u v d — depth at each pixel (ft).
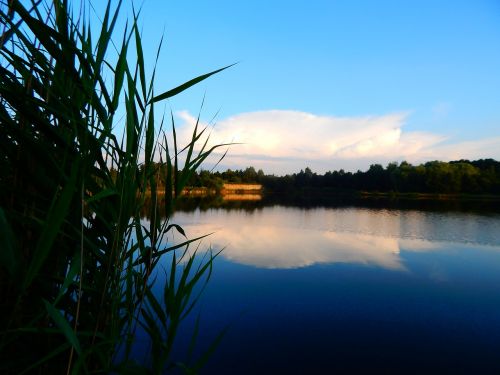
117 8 3.88
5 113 3.48
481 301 18.19
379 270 24.32
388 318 15.83
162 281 16.55
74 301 4.21
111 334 4.23
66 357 4.22
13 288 3.66
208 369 11.19
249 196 170.91
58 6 3.85
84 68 3.73
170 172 4.48
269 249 31.07
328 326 14.84
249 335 13.71
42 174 3.50
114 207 4.19
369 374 11.14
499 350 13.11
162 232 4.68
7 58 3.34
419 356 12.56
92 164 3.83
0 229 2.54
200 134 4.62
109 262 3.98
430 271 24.35
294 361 11.91
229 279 20.59
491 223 56.03
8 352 3.85
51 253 3.91
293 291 19.06
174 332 5.01
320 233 43.09
